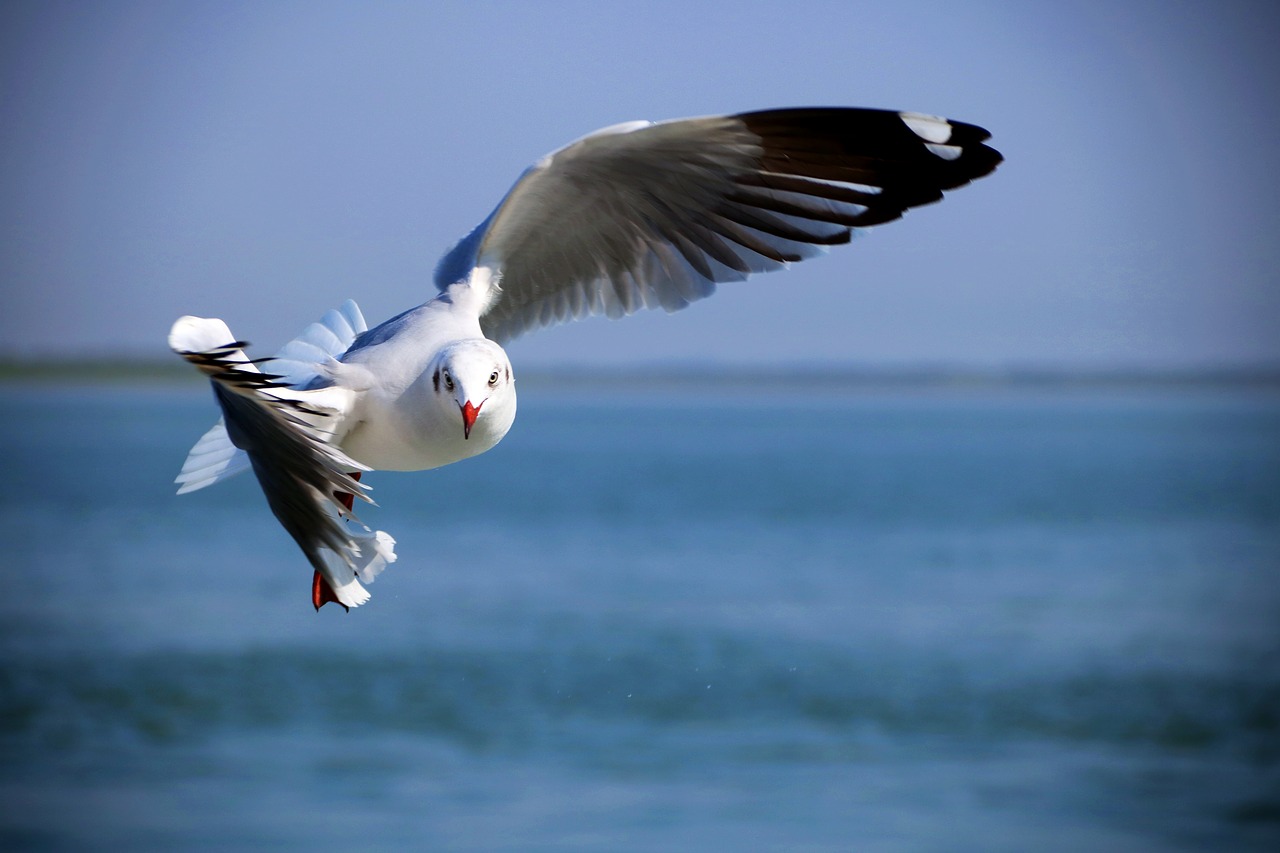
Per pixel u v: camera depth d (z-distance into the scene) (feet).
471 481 193.88
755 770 57.67
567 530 133.49
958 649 78.89
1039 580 102.47
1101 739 61.82
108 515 151.23
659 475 206.80
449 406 17.53
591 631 82.89
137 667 74.59
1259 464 234.38
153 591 98.84
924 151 17.70
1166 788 55.57
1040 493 175.32
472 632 83.25
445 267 20.21
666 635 81.66
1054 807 53.52
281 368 18.95
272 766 58.03
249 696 68.80
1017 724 64.23
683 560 112.57
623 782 56.03
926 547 120.67
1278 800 53.78
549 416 515.91
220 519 146.92
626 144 18.37
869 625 84.99
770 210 18.88
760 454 263.70
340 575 17.19
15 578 104.58
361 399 18.08
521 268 20.66
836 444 303.48
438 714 65.67
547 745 61.05
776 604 91.91
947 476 204.64
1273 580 101.91
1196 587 99.40
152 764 58.54
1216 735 62.39
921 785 55.72
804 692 69.21
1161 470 218.59
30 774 56.70
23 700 67.82
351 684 70.90
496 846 49.01
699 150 18.47
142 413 444.14
